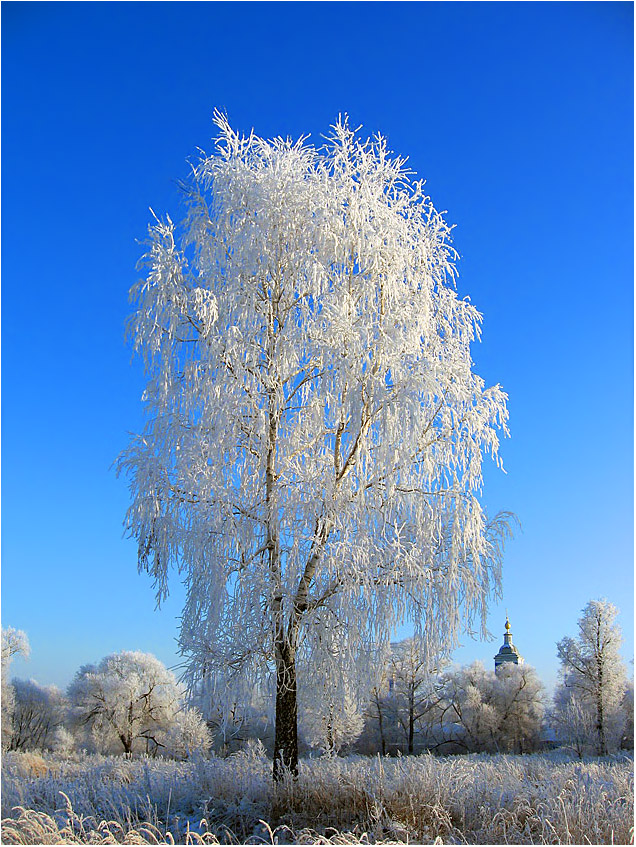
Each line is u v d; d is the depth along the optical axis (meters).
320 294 9.91
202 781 10.24
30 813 7.36
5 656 36.31
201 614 9.27
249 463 10.12
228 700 9.17
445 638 9.27
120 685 38.66
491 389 9.94
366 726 41.09
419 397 9.26
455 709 43.50
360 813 8.46
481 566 9.48
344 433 10.26
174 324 9.95
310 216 10.27
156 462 9.43
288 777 9.35
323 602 9.41
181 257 10.47
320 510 9.13
